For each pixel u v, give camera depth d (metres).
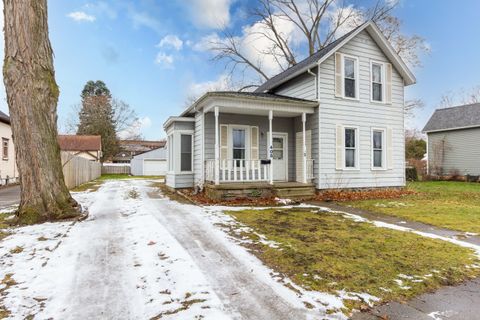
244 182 10.02
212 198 9.23
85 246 4.43
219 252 4.18
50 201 6.07
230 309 2.65
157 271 3.50
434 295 2.97
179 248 4.33
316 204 8.79
